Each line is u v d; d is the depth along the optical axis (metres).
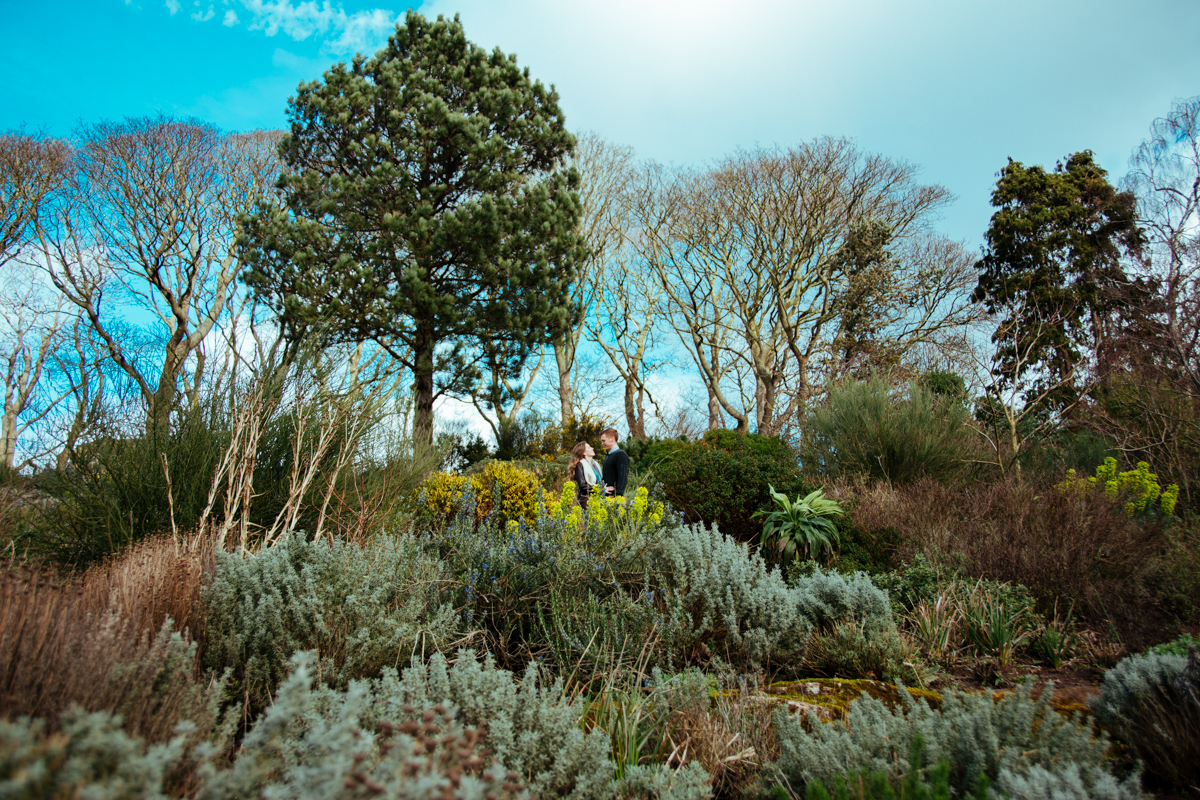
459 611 3.10
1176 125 8.34
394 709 1.72
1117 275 9.30
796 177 16.91
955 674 3.29
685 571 3.44
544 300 14.89
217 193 15.46
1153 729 2.23
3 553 3.40
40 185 13.21
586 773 1.70
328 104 14.41
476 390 16.02
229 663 2.26
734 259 19.36
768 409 17.89
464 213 13.74
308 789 0.96
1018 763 1.82
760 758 2.11
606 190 21.11
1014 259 15.86
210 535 3.57
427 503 6.05
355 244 13.80
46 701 1.27
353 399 4.84
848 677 3.15
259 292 13.50
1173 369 7.71
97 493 3.95
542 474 11.47
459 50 15.58
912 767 1.76
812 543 5.55
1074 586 4.00
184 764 1.29
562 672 2.77
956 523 5.77
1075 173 16.22
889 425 8.75
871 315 17.70
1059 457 9.50
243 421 3.95
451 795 0.99
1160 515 6.24
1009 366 10.37
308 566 2.66
